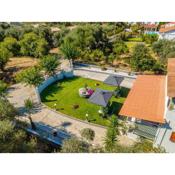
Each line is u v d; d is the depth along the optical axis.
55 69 39.69
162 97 25.31
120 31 75.06
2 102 24.78
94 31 54.06
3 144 17.34
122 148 18.06
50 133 25.34
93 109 30.22
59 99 33.12
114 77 32.44
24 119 28.34
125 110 23.66
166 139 22.25
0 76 42.09
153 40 61.88
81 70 43.84
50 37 62.34
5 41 53.16
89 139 22.56
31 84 32.53
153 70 40.44
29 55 53.88
